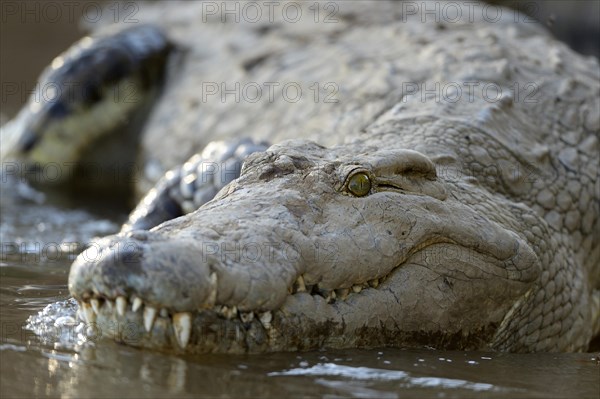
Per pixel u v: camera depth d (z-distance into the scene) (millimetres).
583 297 18500
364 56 24438
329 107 22266
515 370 14352
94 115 30391
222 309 13047
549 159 18922
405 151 15430
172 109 28875
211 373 12578
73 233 24141
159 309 12680
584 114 20625
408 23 26703
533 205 18062
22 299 16516
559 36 39750
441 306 15109
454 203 15820
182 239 12898
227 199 14312
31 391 11820
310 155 15484
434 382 13016
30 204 27656
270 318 13406
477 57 22344
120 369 12562
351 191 14680
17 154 30203
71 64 30531
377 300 14453
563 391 13234
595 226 19375
